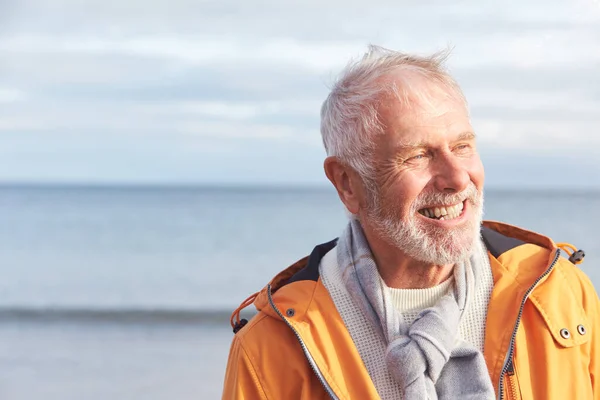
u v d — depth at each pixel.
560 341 2.01
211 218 44.78
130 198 75.12
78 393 9.32
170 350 11.56
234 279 21.25
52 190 106.94
